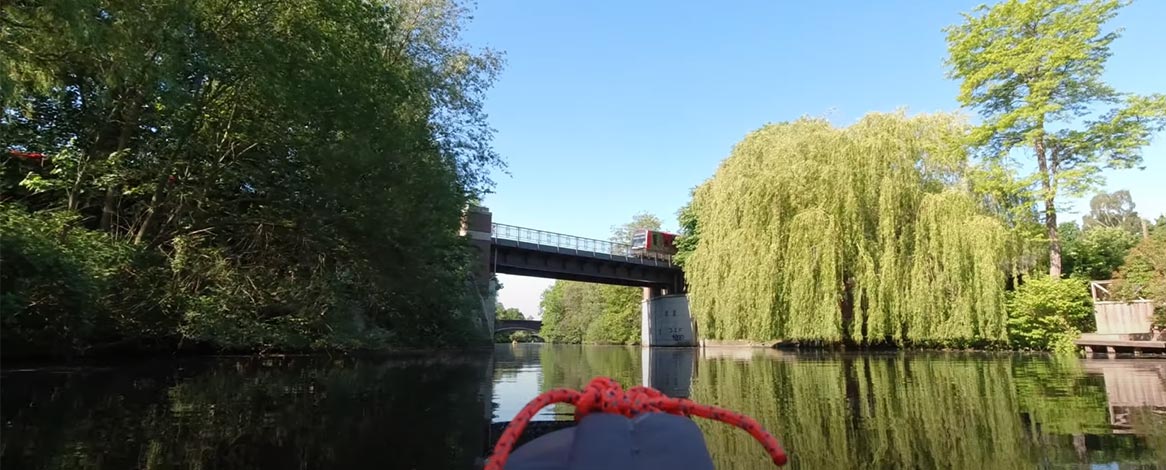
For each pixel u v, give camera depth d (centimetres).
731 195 2480
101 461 395
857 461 427
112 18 916
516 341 9531
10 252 833
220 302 1327
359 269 1680
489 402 737
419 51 2003
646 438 132
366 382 941
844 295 2045
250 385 832
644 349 3578
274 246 1576
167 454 420
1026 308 1914
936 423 572
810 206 2120
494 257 4044
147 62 959
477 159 2100
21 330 947
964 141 2172
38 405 605
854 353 2020
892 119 2173
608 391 146
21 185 1148
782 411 662
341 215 1484
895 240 1994
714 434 523
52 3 805
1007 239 1953
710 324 2488
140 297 1193
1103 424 543
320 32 1233
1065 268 2625
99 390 729
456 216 1872
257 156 1470
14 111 1145
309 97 1212
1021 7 2112
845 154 2077
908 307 1931
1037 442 473
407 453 445
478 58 2167
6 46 859
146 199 1382
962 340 1925
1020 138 2172
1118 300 1830
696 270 2673
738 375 1163
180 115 1250
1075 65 2089
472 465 411
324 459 422
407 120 1700
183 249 1309
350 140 1311
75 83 1161
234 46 1118
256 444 459
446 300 2311
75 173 1164
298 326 1523
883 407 680
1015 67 2130
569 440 141
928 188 2188
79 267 944
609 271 4691
